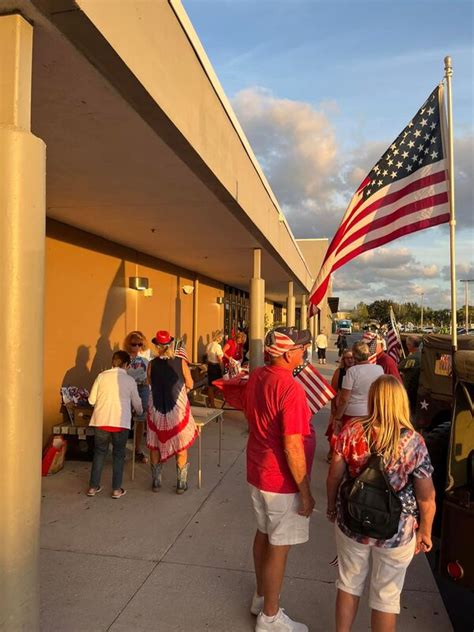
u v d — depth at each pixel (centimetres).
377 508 260
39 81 335
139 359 705
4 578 233
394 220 536
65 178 547
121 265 977
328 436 698
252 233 843
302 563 414
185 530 466
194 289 1497
